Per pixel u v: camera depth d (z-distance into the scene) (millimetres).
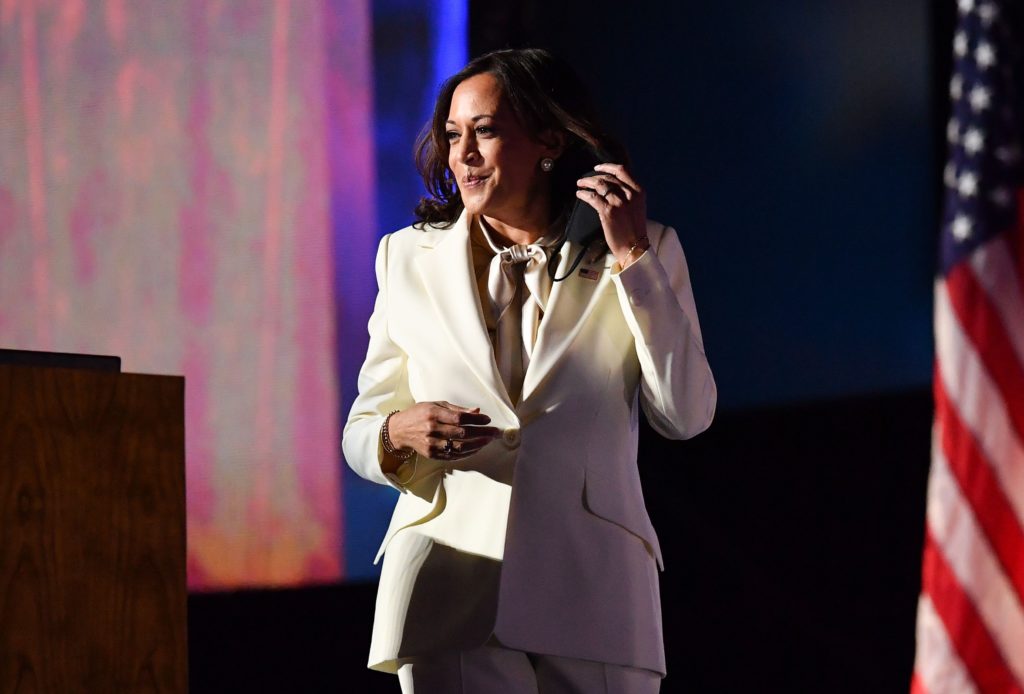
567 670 7961
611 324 8320
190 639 15562
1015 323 14555
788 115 17359
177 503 6844
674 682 17234
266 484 16031
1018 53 15047
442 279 8523
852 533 16859
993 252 14703
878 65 16859
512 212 8516
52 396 6508
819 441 17078
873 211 16938
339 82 17062
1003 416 14539
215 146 16453
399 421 7938
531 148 8492
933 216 16609
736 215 17625
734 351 17562
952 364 14719
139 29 16266
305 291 16547
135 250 16016
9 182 15648
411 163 17234
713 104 17719
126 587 6617
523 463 7992
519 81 8438
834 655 16781
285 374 16312
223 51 16609
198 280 16188
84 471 6566
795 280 17297
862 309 16984
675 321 7996
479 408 7945
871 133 16938
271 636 15766
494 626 7719
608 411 8180
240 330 16234
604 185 8148
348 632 15953
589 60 17938
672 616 17359
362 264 16844
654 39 17953
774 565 17156
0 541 6277
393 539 8336
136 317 15930
